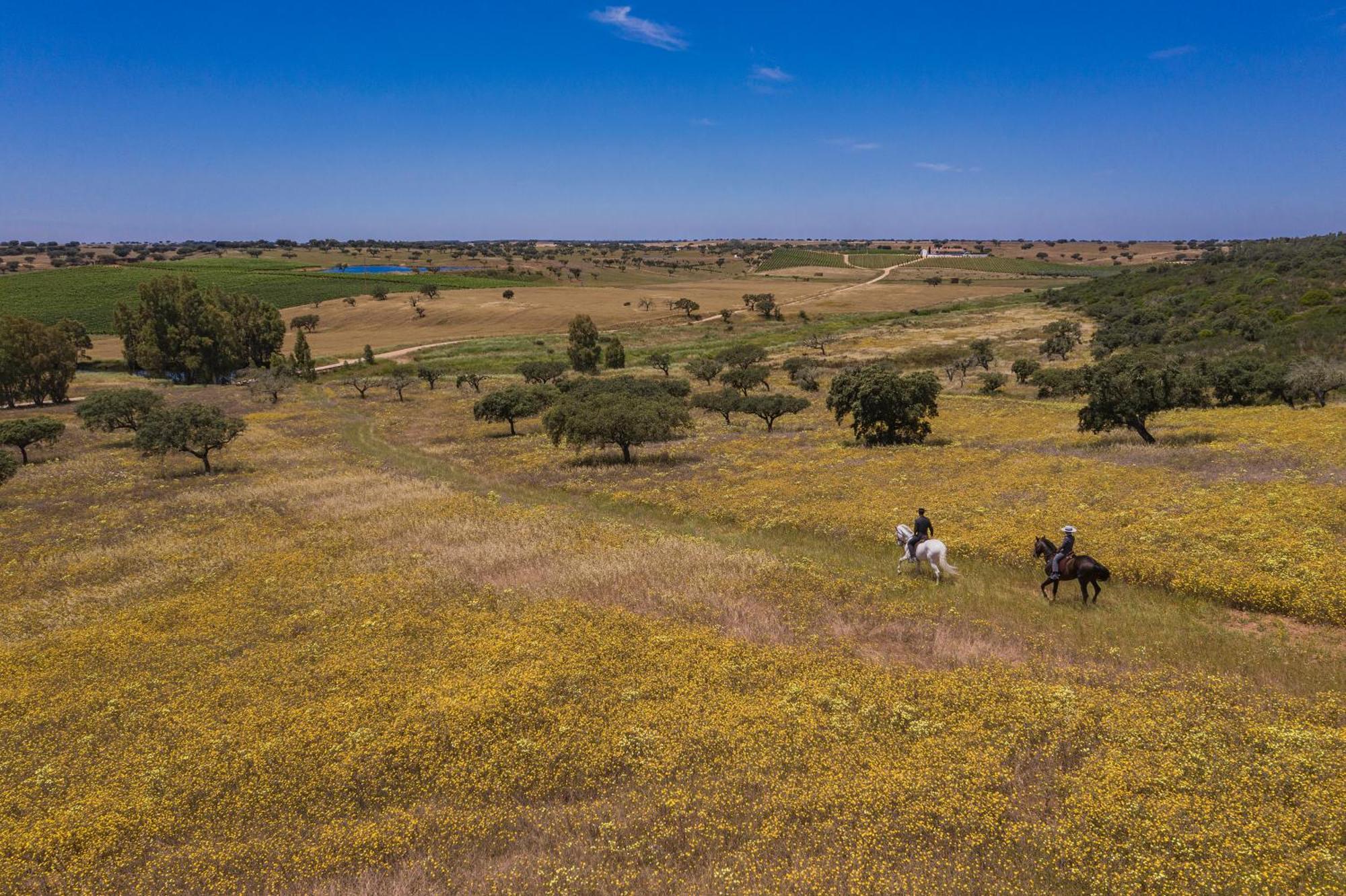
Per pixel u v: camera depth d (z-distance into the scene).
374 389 91.88
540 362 100.56
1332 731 11.13
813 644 16.52
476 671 15.70
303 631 19.16
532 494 36.84
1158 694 13.12
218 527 31.61
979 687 13.67
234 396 87.56
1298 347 65.94
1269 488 24.58
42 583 24.75
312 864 10.00
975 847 9.45
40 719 14.74
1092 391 37.25
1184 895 8.14
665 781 11.50
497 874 9.43
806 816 10.29
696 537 26.30
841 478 34.41
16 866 10.20
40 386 83.12
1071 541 18.05
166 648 18.12
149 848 10.76
